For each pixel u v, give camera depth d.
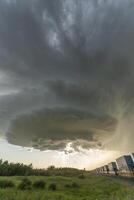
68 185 40.41
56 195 27.27
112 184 46.91
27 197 22.95
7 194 24.16
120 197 25.27
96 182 50.06
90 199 26.95
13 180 43.31
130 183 50.47
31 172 70.00
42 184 36.62
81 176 65.62
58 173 75.44
